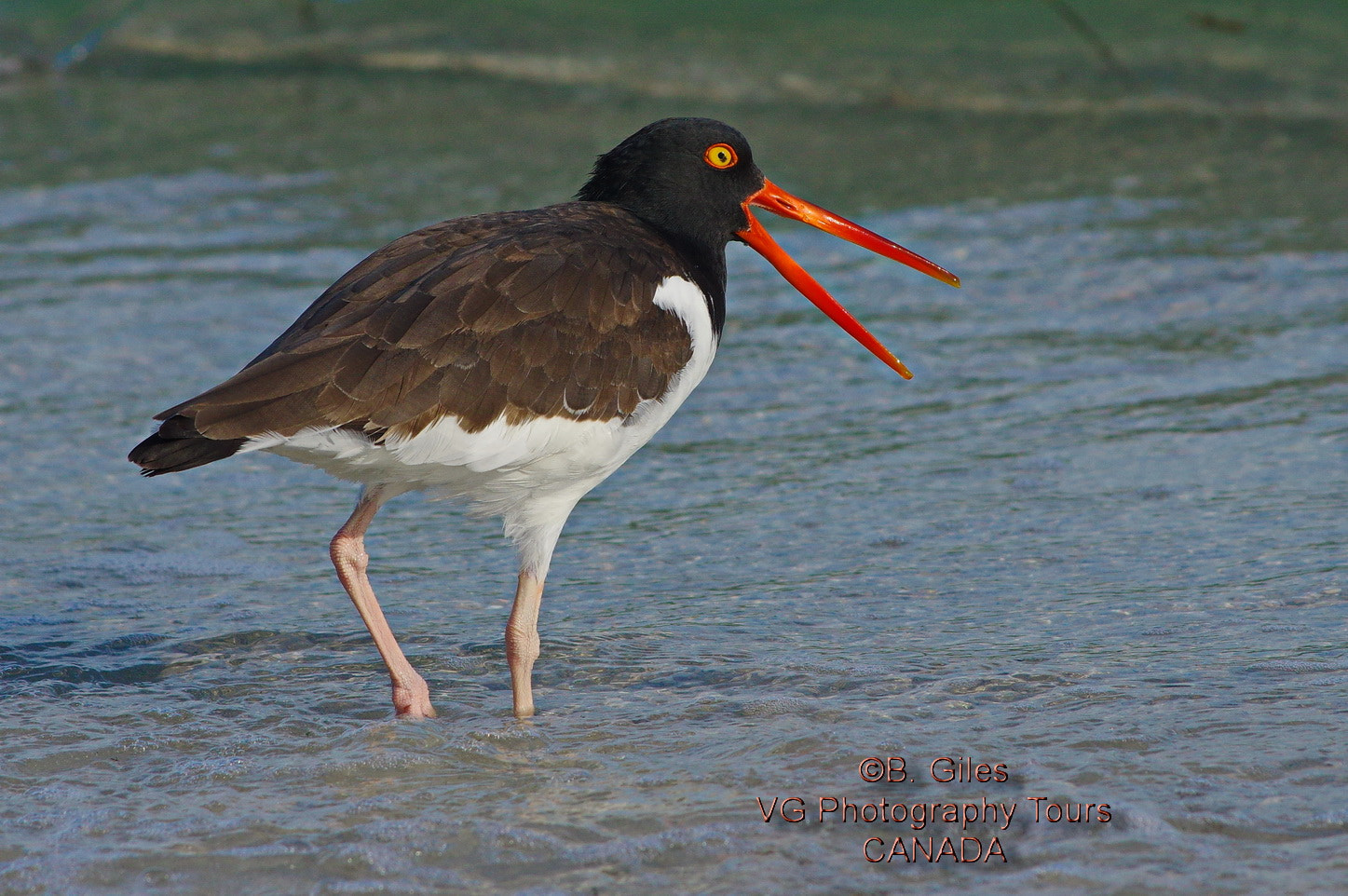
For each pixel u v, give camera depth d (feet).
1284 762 25.86
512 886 23.16
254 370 26.23
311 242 58.70
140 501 40.11
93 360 48.70
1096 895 22.34
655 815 25.20
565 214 31.35
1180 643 31.04
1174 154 68.64
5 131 72.90
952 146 70.69
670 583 35.55
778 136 72.64
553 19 90.63
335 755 27.66
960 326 51.67
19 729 28.76
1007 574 35.06
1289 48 79.46
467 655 32.45
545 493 29.94
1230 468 40.24
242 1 93.40
